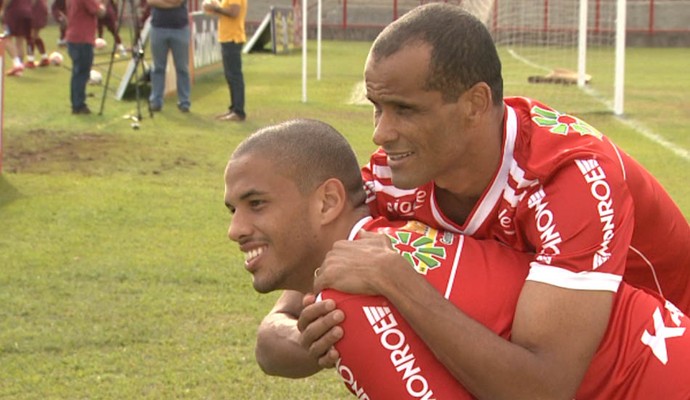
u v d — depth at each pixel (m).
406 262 2.15
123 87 15.41
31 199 8.39
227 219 7.89
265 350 2.61
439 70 2.14
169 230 7.50
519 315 2.15
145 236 7.31
